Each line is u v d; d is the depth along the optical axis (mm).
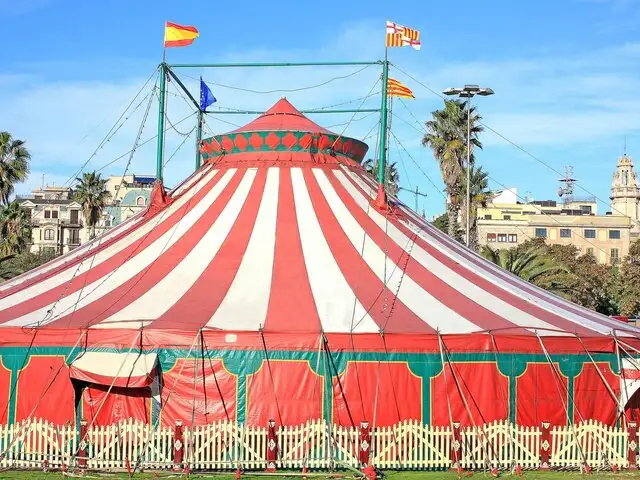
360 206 19750
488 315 16344
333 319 15570
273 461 14562
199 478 13984
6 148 51188
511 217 98438
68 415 15180
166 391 15008
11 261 66000
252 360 15016
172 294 16328
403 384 15172
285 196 19359
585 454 15367
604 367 16047
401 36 20297
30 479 13805
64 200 103250
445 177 43031
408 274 17516
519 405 15523
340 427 14773
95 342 15094
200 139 23984
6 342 15188
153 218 19547
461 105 43594
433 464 14875
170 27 20719
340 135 21141
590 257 72312
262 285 16578
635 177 141000
